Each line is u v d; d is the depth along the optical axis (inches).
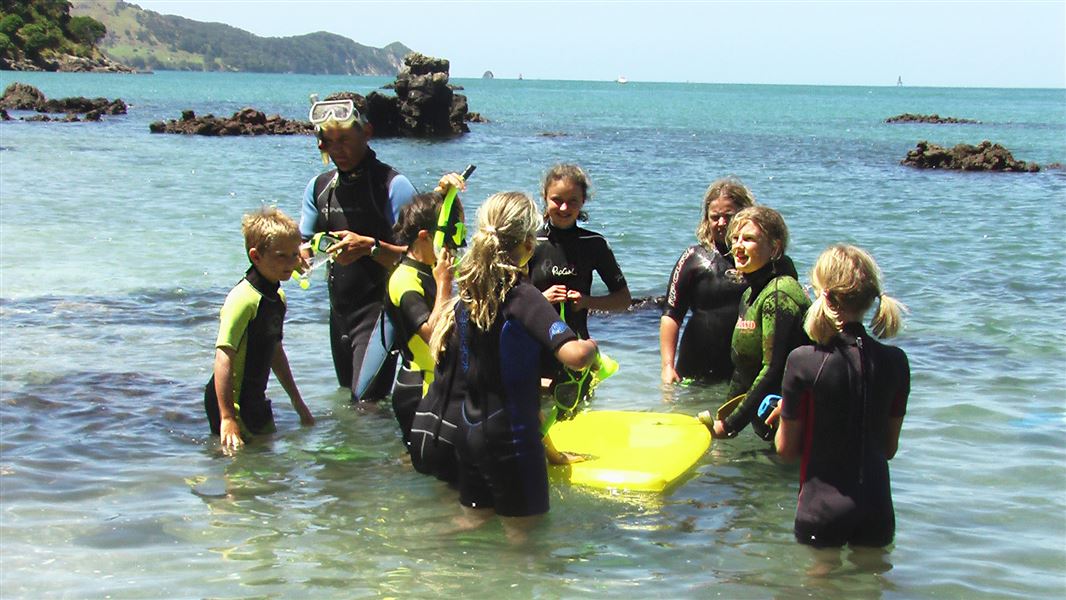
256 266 240.1
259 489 209.3
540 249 271.4
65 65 6476.4
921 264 526.0
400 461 227.3
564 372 206.2
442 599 161.2
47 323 355.9
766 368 225.3
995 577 172.1
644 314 394.3
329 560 175.5
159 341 335.3
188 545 181.3
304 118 2389.3
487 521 191.9
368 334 265.7
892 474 222.8
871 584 168.7
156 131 1680.6
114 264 475.2
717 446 240.7
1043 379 302.8
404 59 1934.1
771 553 180.4
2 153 1136.2
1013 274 496.1
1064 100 7490.2
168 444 237.1
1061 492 212.2
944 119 3161.9
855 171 1222.9
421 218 211.8
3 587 163.0
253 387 243.8
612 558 177.8
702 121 2856.8
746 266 239.1
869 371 178.2
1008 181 1107.9
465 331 190.5
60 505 198.7
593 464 216.4
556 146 1642.5
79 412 258.5
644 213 729.6
